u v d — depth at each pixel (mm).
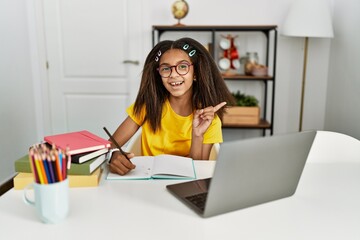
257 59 3129
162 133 1548
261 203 957
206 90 1471
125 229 825
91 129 3447
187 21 3199
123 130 1605
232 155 837
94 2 3215
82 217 883
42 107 3398
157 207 938
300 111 3209
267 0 3135
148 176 1142
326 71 3234
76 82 3355
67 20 3248
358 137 2596
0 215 897
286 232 814
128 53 3283
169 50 1411
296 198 998
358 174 1190
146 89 1515
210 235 799
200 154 1427
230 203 896
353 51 2676
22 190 1056
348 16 2773
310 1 2734
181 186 1056
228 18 3178
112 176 1146
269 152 900
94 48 3291
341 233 812
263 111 3336
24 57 3150
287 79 3268
